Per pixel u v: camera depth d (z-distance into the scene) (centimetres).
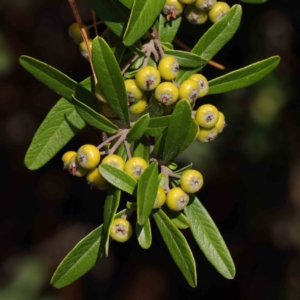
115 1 49
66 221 104
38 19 91
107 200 48
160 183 48
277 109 85
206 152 88
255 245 100
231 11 50
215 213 99
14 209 104
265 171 93
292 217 96
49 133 50
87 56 51
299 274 98
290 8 76
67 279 49
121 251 108
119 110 48
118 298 106
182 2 50
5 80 97
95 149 48
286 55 80
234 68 77
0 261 101
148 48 49
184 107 47
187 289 106
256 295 102
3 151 102
